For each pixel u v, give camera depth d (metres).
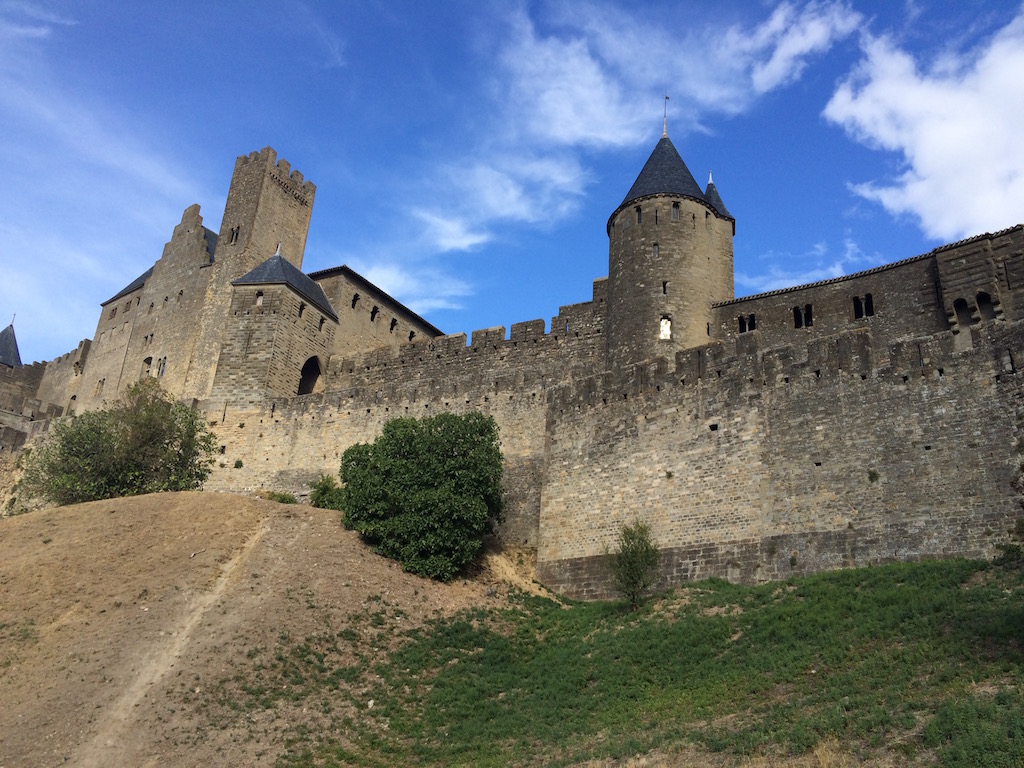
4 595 31.61
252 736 25.00
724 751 19.91
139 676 26.97
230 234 66.69
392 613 32.44
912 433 30.62
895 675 21.73
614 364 45.12
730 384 36.22
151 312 70.06
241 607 30.91
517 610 34.62
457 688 28.50
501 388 46.97
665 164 49.75
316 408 53.38
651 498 36.66
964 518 28.47
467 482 37.66
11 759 23.53
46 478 47.25
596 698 26.09
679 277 45.69
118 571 32.91
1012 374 29.20
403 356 57.38
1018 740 16.86
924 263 39.72
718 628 28.05
